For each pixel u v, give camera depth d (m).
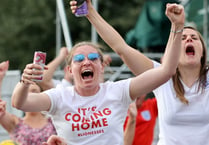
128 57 11.22
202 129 11.23
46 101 10.06
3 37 61.38
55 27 60.84
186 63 11.35
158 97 11.52
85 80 10.08
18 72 18.22
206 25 25.34
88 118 9.99
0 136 17.77
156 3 26.83
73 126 9.98
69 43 19.80
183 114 11.23
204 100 11.30
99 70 10.23
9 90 18.14
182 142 11.23
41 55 9.41
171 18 9.77
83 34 58.69
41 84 14.59
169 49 9.94
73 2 10.85
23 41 61.00
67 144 10.04
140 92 10.14
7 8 63.84
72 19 58.72
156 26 26.83
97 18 11.10
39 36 60.97
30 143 13.25
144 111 14.86
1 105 9.70
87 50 10.30
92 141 9.95
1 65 9.81
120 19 57.00
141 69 11.30
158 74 9.96
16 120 13.40
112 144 9.96
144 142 14.77
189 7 26.81
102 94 10.20
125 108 10.23
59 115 10.12
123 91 10.16
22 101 9.65
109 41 11.18
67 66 10.55
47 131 13.37
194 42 11.45
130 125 13.48
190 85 11.41
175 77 11.38
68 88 10.30
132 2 59.62
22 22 61.84
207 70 11.50
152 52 27.28
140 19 27.25
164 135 11.41
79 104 10.09
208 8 26.11
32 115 13.44
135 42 28.47
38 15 61.06
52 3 61.38
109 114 10.03
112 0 59.50
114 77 21.98
